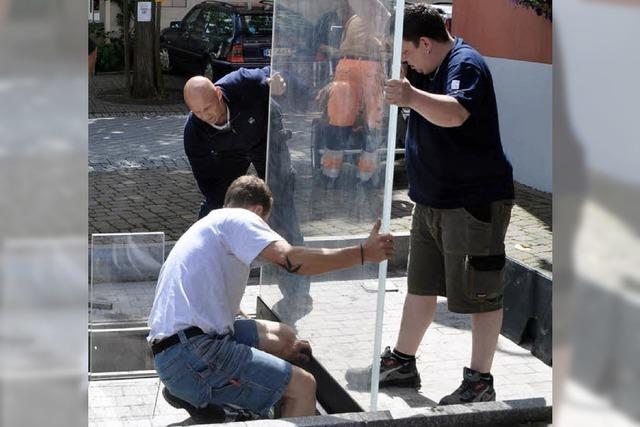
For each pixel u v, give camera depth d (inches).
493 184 174.9
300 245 197.2
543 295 215.8
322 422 148.9
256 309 228.1
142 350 201.3
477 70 166.6
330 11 179.9
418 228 187.9
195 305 156.5
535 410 157.8
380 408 184.5
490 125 172.6
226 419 167.3
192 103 206.4
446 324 234.7
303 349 184.1
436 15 170.9
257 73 219.9
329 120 179.2
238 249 155.8
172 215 327.9
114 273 213.8
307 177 192.9
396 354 195.2
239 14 645.9
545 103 364.5
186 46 700.0
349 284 167.2
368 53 160.7
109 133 500.4
